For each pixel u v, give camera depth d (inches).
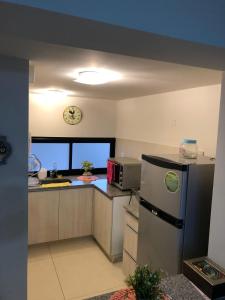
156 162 78.4
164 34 35.0
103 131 165.6
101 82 91.1
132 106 147.3
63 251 135.9
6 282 71.2
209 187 72.5
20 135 67.2
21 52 57.4
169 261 73.7
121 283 110.8
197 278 57.5
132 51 43.7
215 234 64.2
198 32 37.3
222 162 61.5
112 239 123.3
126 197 123.0
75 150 160.1
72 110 154.9
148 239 83.7
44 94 145.9
